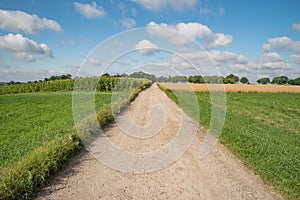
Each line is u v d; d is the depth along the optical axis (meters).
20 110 14.34
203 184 4.61
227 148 6.93
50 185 4.44
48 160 4.87
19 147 6.35
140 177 4.93
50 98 23.52
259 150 6.27
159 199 4.04
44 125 9.52
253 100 27.44
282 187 4.30
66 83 38.34
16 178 4.06
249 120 11.71
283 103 24.80
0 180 4.02
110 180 4.75
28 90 38.97
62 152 5.48
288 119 13.53
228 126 9.58
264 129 9.53
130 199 4.03
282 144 7.12
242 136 7.82
